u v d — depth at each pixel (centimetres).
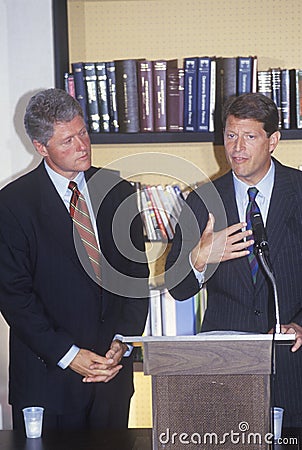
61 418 706
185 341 493
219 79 911
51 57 942
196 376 497
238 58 895
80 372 681
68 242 704
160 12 991
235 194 722
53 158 699
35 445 585
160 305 883
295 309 701
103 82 912
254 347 491
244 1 982
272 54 984
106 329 715
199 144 986
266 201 713
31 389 706
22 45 944
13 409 720
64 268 704
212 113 909
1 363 961
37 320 689
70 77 922
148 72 908
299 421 696
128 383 730
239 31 986
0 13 941
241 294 701
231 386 496
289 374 693
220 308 714
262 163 700
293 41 982
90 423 708
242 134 693
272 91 902
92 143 913
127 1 991
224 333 512
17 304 692
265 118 692
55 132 686
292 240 701
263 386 495
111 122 916
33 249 704
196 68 905
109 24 995
